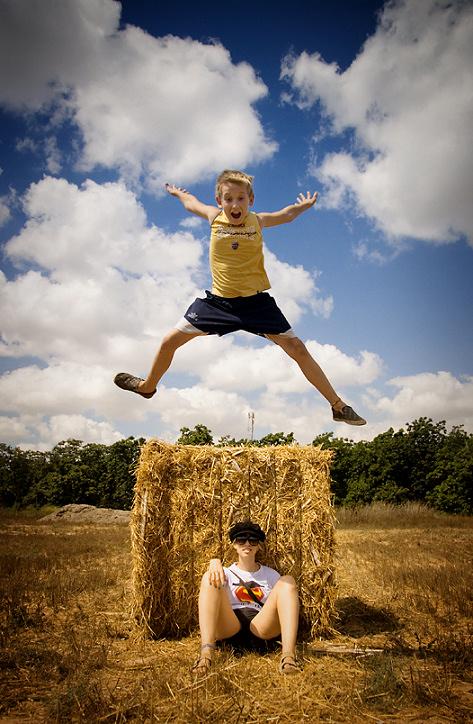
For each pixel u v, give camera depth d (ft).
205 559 18.98
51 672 13.78
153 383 16.08
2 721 11.14
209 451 19.60
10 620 18.35
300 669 13.91
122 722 10.94
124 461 120.98
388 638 17.07
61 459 121.39
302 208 16.21
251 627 15.64
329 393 15.53
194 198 16.22
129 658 15.64
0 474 119.24
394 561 32.30
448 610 20.71
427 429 103.04
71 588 23.73
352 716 11.30
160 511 18.94
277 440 99.81
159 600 18.39
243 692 12.30
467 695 12.44
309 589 18.70
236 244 14.89
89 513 84.53
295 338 15.30
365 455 100.17
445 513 87.20
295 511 19.33
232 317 14.90
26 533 53.52
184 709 11.30
